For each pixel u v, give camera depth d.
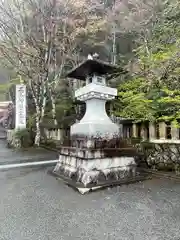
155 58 5.91
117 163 3.88
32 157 7.16
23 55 9.45
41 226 2.11
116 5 10.23
